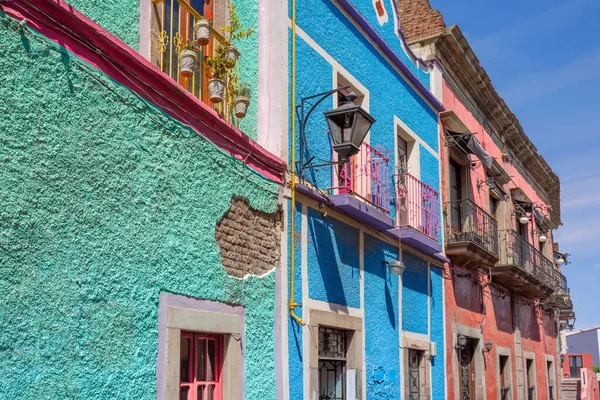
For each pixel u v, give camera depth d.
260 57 7.71
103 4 5.71
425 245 10.49
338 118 7.45
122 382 5.00
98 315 4.85
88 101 4.95
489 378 13.95
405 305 10.20
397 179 10.25
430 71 12.70
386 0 10.93
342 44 9.15
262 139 7.52
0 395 4.05
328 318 7.95
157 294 5.45
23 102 4.43
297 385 7.21
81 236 4.77
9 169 4.28
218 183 6.35
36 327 4.35
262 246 6.96
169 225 5.66
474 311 13.59
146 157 5.48
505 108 17.09
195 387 5.98
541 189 23.03
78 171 4.80
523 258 17.02
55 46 4.71
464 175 13.84
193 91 6.54
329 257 8.16
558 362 22.14
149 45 6.10
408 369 10.09
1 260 4.16
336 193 8.50
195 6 7.12
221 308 6.21
